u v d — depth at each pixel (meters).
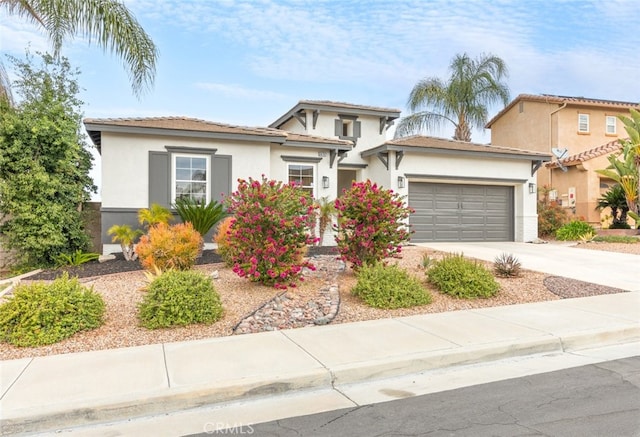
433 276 8.66
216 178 14.12
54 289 6.14
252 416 3.92
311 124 17.67
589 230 17.88
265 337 5.83
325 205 14.47
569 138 24.42
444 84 23.66
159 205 13.19
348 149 15.95
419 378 4.80
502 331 6.03
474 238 17.84
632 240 16.06
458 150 16.84
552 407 3.95
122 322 6.43
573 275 10.16
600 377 4.69
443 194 17.44
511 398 4.16
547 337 5.75
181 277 6.68
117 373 4.60
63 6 9.61
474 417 3.78
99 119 12.93
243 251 8.20
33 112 12.07
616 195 19.06
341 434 3.52
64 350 5.43
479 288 8.07
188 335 5.98
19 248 11.94
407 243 15.20
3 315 5.73
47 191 11.63
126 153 13.22
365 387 4.57
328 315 6.84
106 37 10.09
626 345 5.94
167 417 3.95
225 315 6.76
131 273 9.82
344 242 9.23
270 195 8.01
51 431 3.74
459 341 5.59
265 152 14.70
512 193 18.52
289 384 4.45
